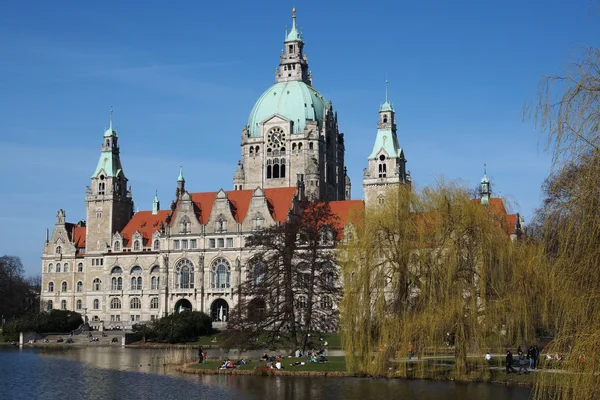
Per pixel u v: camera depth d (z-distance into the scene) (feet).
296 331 456.45
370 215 349.61
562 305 186.09
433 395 296.10
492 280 323.37
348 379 350.02
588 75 179.22
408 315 326.44
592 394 173.58
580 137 178.70
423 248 329.52
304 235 454.40
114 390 348.79
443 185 345.92
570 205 181.98
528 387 307.78
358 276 342.64
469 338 318.24
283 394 318.65
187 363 447.42
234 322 445.37
